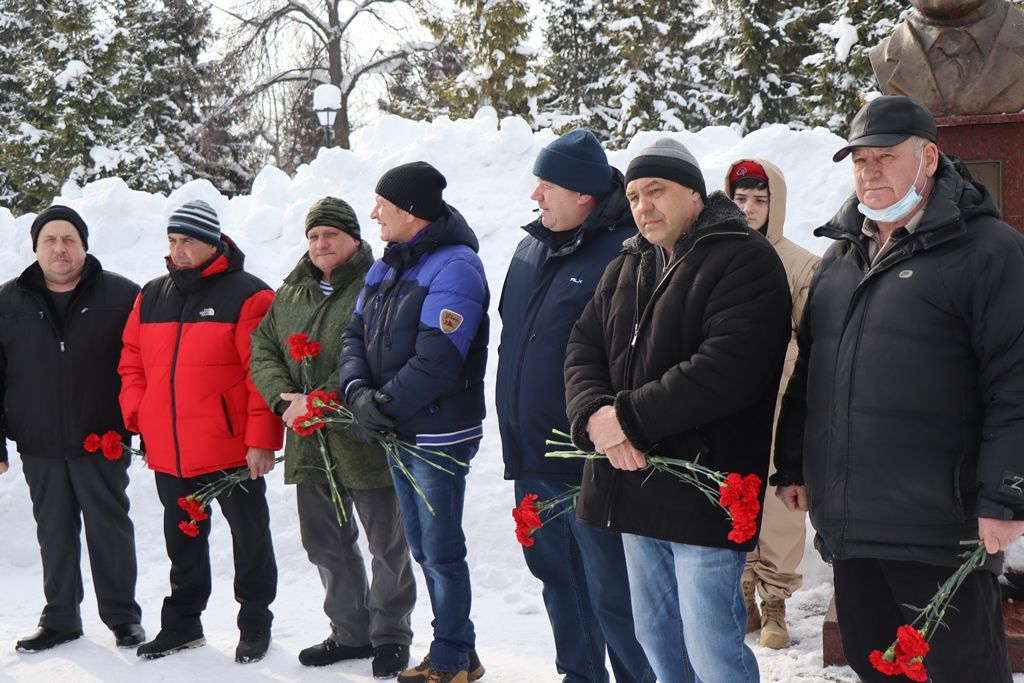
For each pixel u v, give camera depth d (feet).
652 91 85.81
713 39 88.69
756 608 13.99
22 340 14.42
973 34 13.16
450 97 77.46
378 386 12.30
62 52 83.25
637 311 9.31
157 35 94.02
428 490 12.17
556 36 95.40
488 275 23.71
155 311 14.10
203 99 90.99
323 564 13.56
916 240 8.27
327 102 47.67
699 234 9.07
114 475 14.62
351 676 13.15
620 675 11.08
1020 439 7.66
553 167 11.07
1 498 19.81
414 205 12.25
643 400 8.75
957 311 8.05
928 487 8.11
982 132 13.19
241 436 13.91
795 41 77.71
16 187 87.30
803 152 24.23
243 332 13.83
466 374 12.39
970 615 8.20
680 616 9.47
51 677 13.41
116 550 14.62
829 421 8.66
